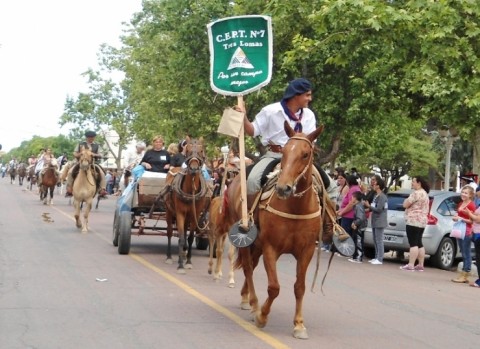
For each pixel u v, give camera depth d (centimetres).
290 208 804
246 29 952
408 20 1614
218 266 1260
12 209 2995
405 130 3064
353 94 2436
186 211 1355
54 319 873
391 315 1030
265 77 950
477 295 1322
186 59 2794
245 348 767
